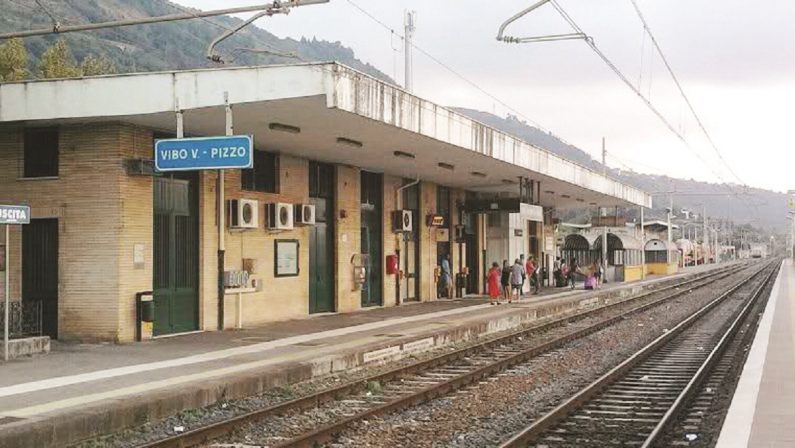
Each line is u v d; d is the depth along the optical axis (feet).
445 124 65.51
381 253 89.30
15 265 56.59
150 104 50.70
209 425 30.83
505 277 103.40
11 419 28.94
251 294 66.54
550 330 78.18
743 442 26.00
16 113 53.26
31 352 47.78
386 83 54.80
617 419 34.81
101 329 54.19
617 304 113.50
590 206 161.27
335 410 37.06
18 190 56.44
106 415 31.01
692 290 157.07
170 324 58.80
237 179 64.80
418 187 98.32
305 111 51.72
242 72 48.78
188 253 60.54
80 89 52.11
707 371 47.83
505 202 105.19
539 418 34.50
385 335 59.31
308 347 51.98
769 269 310.24
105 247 54.24
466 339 66.90
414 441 30.83
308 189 74.84
